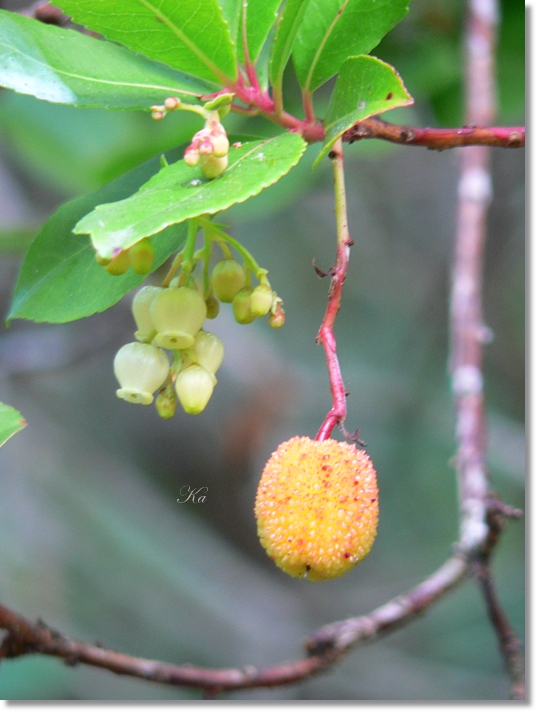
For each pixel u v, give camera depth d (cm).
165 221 24
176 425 71
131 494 71
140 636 63
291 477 25
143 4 26
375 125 27
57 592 63
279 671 32
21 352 55
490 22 40
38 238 28
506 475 68
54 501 67
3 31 27
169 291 26
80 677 58
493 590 34
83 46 27
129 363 27
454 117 45
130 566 67
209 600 68
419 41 43
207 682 32
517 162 61
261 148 26
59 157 49
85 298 28
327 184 48
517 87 46
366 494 25
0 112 49
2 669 55
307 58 27
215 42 26
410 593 34
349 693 64
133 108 27
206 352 27
